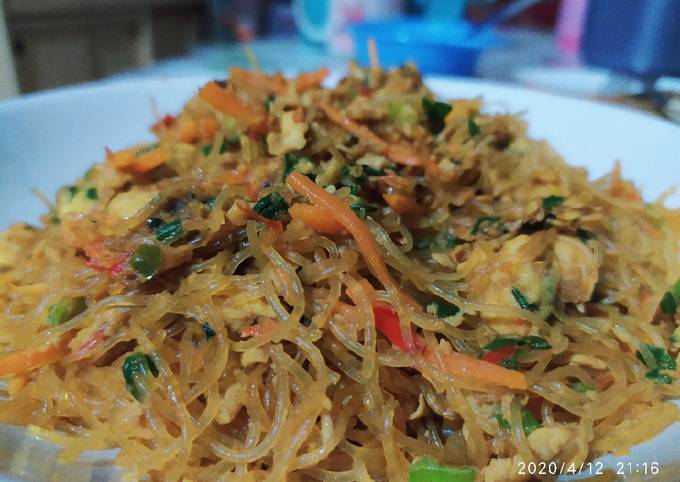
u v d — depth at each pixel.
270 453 0.13
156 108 0.22
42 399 0.14
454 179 0.17
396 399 0.14
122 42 0.52
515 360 0.14
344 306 0.14
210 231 0.14
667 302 0.16
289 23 0.55
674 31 0.30
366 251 0.14
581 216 0.16
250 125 0.17
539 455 0.13
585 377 0.14
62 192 0.18
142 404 0.13
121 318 0.14
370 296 0.14
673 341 0.15
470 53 0.33
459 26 0.38
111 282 0.14
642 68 0.30
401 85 0.19
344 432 0.14
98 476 0.13
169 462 0.13
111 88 0.22
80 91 0.22
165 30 0.55
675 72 0.30
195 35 0.58
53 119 0.21
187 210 0.15
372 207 0.15
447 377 0.13
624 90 0.30
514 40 0.49
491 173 0.17
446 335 0.14
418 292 0.15
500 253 0.15
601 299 0.16
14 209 0.19
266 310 0.14
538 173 0.17
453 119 0.18
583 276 0.15
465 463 0.13
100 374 0.14
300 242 0.14
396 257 0.14
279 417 0.13
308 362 0.14
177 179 0.16
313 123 0.17
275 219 0.14
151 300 0.14
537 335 0.14
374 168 0.16
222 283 0.14
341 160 0.16
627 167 0.20
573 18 0.44
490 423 0.14
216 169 0.16
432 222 0.16
